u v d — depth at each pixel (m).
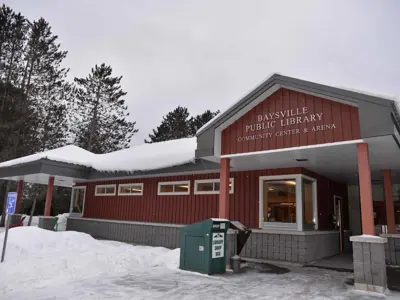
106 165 14.27
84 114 37.56
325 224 11.48
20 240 9.28
